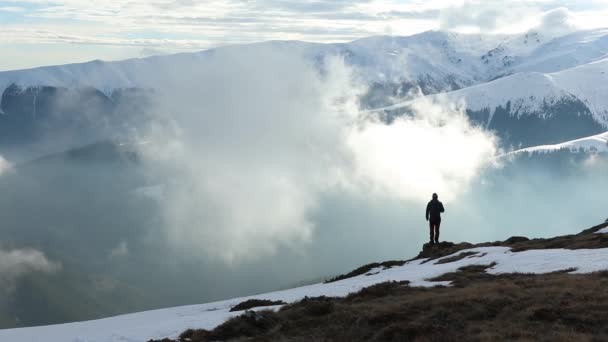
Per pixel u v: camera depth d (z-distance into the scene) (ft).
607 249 109.09
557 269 99.19
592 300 70.54
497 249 142.00
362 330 73.97
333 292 117.60
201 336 83.46
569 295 73.72
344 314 81.71
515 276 99.60
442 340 64.59
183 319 106.83
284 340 74.43
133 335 90.53
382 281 121.19
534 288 80.84
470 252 147.13
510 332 63.36
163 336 87.97
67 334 104.01
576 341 58.03
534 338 61.16
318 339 72.84
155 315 130.93
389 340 68.54
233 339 80.43
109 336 92.02
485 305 75.15
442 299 80.89
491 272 110.42
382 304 86.69
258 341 77.10
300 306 93.50
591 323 63.98
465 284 98.84
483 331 65.46
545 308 68.90
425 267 141.49
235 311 110.22
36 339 101.19
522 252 125.80
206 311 125.18
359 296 100.12
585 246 120.98
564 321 65.57
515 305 73.10
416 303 80.79
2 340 103.60
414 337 67.72
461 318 72.08
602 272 85.25
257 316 86.63
